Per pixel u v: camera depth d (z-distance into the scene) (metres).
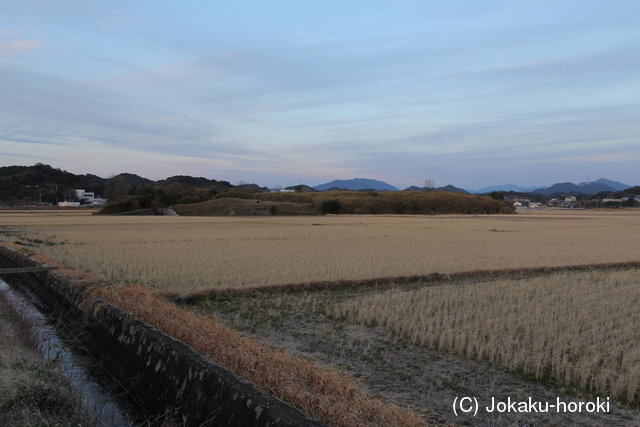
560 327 8.49
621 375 5.93
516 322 8.78
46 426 4.34
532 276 16.36
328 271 15.72
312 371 4.84
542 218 70.12
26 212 79.69
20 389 4.89
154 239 29.09
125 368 6.44
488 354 7.20
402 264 17.62
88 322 8.25
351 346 7.62
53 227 41.31
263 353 5.22
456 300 11.13
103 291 9.10
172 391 5.20
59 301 10.59
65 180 157.50
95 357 7.48
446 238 31.45
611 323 8.66
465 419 5.01
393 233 36.34
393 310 10.08
